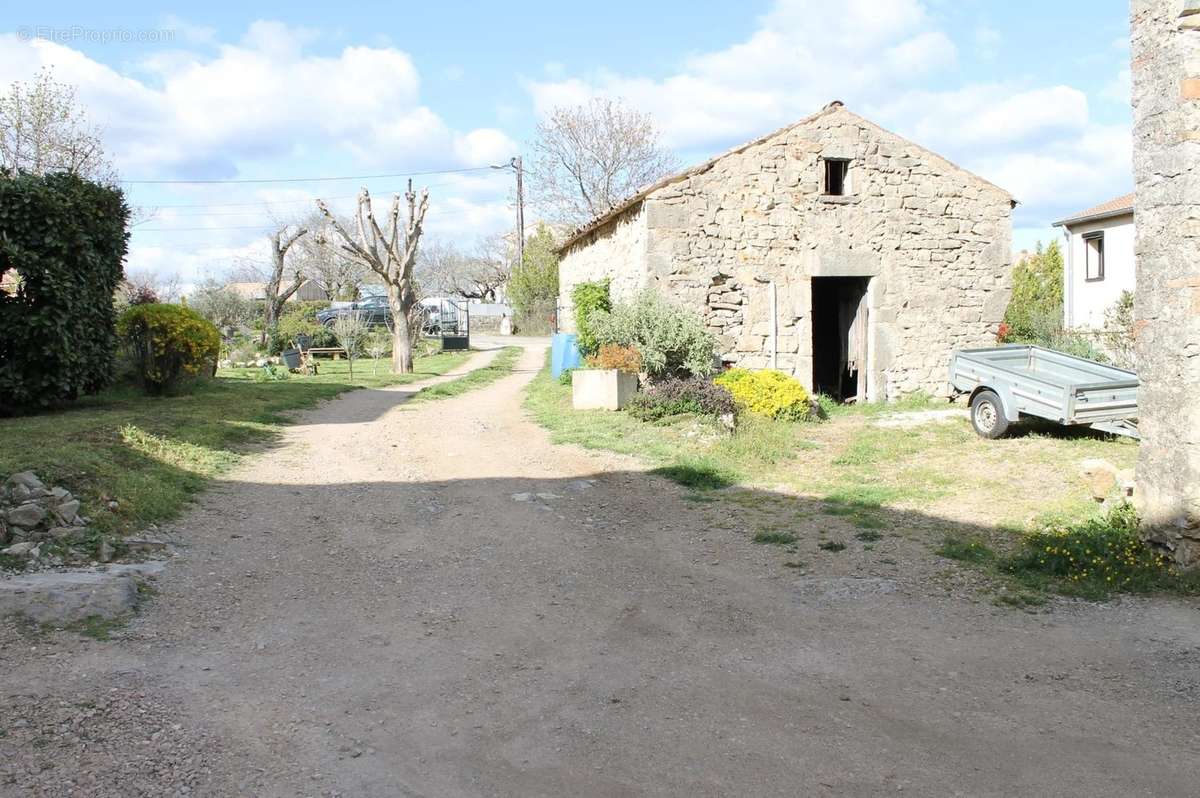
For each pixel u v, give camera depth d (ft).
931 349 50.83
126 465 26.05
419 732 12.46
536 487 30.22
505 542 23.59
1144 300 20.76
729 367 47.01
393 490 29.32
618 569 21.18
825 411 46.47
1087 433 37.52
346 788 10.82
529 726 12.67
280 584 19.47
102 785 10.50
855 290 51.60
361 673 14.65
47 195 34.22
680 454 34.55
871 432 40.40
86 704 12.68
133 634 15.75
